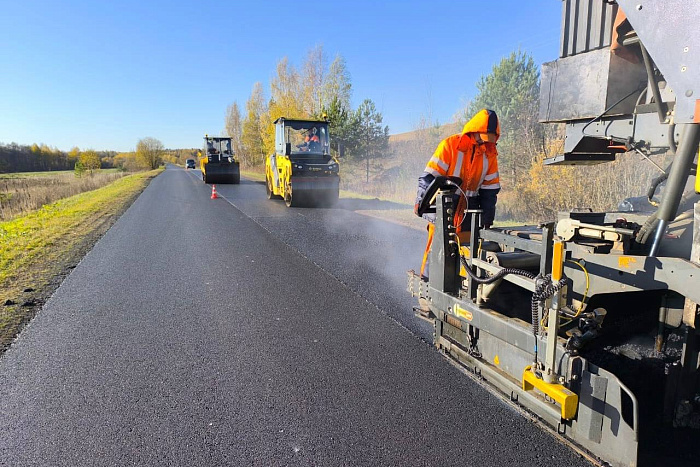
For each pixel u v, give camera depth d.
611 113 3.26
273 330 4.23
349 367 3.48
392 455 2.45
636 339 2.87
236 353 3.75
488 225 3.84
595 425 2.20
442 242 3.34
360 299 5.11
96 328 4.30
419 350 3.78
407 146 26.58
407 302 5.00
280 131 15.11
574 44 3.49
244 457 2.44
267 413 2.87
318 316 4.59
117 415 2.85
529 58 19.22
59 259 7.23
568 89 3.57
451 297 3.30
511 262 2.94
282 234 9.28
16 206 19.16
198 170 61.22
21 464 2.39
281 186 15.22
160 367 3.51
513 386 2.70
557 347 2.35
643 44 2.06
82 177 39.66
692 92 1.88
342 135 28.45
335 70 35.28
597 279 2.46
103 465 2.38
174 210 13.95
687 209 2.94
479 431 2.66
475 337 3.17
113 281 5.91
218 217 12.05
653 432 2.45
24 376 3.36
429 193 3.47
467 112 21.17
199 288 5.57
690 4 1.84
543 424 2.56
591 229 2.57
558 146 11.54
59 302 5.07
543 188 11.84
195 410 2.91
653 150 3.09
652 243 2.33
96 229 10.36
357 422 2.76
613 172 10.19
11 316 4.62
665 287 2.12
